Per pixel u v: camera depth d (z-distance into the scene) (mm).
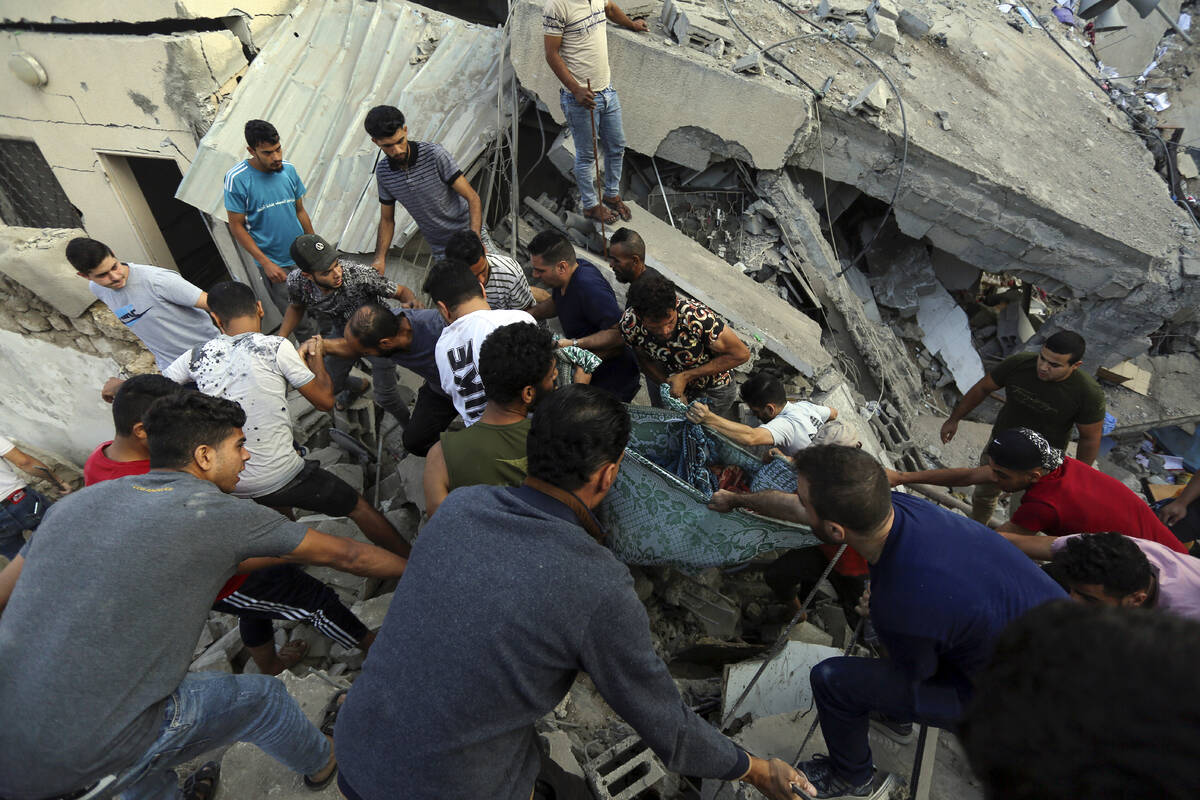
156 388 2479
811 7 6980
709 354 3373
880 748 2592
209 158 5758
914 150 5578
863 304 6969
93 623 1594
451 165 4367
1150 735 599
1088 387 3836
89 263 3709
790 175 6242
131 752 1657
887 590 1870
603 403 1589
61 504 1789
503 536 1435
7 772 1583
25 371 5422
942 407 7199
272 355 2871
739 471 3119
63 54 5918
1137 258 5816
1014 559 1886
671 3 5660
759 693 2912
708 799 2541
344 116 6016
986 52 7648
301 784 2254
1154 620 664
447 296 2861
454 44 6273
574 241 5676
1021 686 693
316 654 3271
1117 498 2854
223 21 6008
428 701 1346
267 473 2838
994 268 6262
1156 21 12242
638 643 1444
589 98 4316
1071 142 6840
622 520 2816
